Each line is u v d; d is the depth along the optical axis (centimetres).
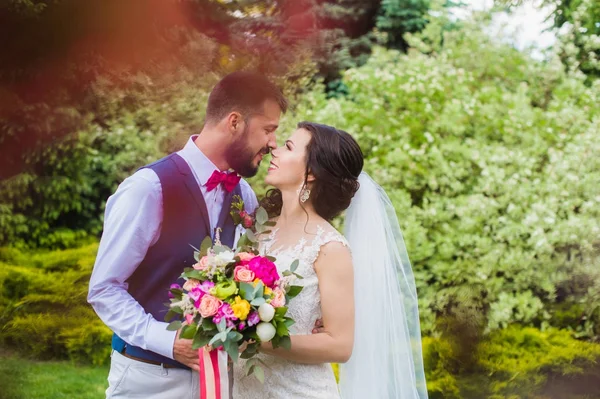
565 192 495
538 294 516
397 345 232
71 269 584
